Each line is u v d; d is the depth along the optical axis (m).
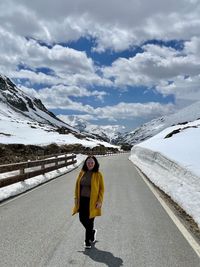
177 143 45.47
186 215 10.28
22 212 10.30
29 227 8.52
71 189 15.38
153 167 24.28
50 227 8.55
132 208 11.20
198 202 10.28
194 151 28.25
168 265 6.06
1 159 28.70
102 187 7.15
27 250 6.73
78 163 33.72
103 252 6.72
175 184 14.31
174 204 12.04
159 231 8.38
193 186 11.95
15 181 14.38
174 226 8.89
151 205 11.77
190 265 6.09
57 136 109.50
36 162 17.81
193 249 7.00
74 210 7.10
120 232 8.25
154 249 6.96
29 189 15.30
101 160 44.22
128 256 6.51
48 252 6.64
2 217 9.59
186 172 14.33
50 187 16.05
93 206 6.98
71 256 6.44
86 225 6.99
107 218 9.70
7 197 12.77
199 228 8.64
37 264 5.95
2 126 107.38
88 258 6.35
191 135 59.78
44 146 60.53
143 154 35.22
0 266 5.82
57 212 10.34
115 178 20.70
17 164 14.75
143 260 6.30
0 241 7.31
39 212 10.32
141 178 21.14
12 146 50.44
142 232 8.27
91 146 87.19
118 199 12.90
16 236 7.71
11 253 6.52
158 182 17.45
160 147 37.53
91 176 7.10
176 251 6.85
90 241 7.36
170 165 18.45
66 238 7.62
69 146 74.31
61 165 24.97
